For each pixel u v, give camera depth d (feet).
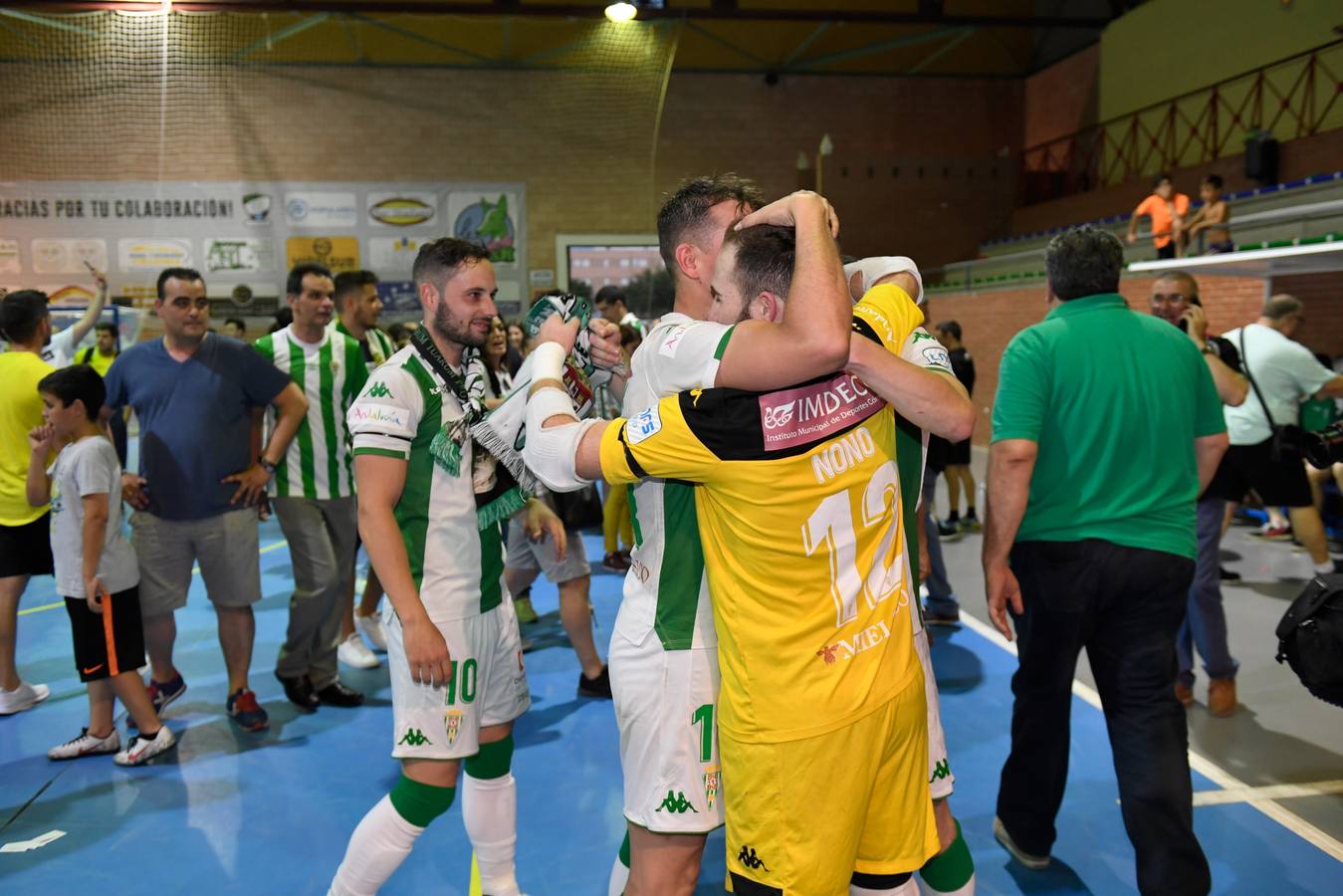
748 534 4.42
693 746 5.05
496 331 8.76
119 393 11.95
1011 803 8.55
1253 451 16.28
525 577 15.08
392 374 6.84
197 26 36.86
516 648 7.54
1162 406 7.36
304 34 37.29
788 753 4.41
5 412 12.51
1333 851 8.79
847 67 51.19
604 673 13.37
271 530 26.99
